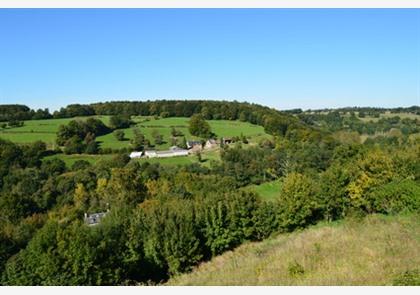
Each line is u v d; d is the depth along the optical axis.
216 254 26.95
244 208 28.48
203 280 15.71
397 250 14.23
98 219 41.22
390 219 23.38
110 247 20.06
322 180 32.09
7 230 28.30
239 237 27.97
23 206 40.56
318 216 32.25
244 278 13.95
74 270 18.16
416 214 23.73
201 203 29.14
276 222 29.36
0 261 22.53
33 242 18.92
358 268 12.56
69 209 42.25
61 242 18.50
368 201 30.20
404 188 26.61
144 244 22.75
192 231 23.61
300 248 18.16
